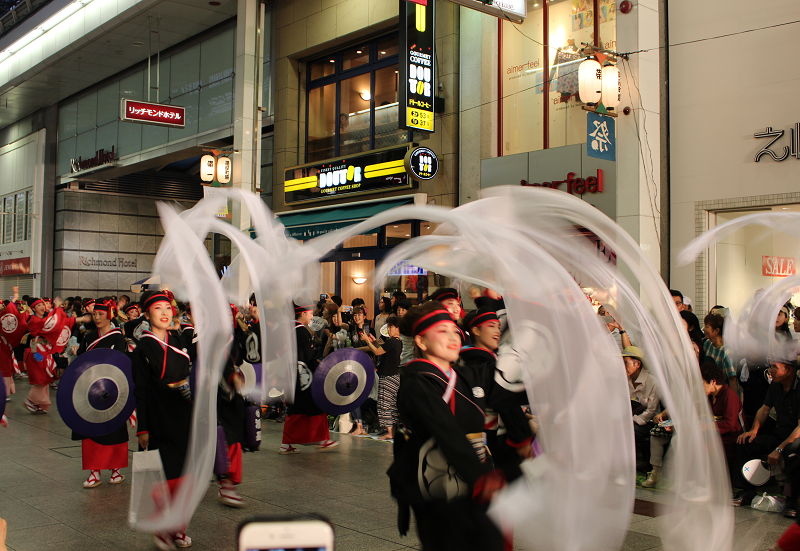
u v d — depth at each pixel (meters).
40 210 28.20
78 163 26.41
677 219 10.86
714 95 10.51
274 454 8.17
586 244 4.14
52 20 23.03
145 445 5.07
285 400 8.01
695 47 10.71
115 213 27.78
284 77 18.53
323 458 7.93
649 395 6.81
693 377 5.14
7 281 30.80
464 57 14.38
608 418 3.53
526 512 3.29
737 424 6.26
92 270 27.23
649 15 10.52
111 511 5.84
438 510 3.02
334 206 16.97
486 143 14.02
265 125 19.22
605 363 3.58
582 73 10.08
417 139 15.27
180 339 5.37
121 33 21.20
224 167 16.83
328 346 10.07
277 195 18.73
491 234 3.42
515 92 13.81
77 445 8.72
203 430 5.09
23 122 30.97
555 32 13.20
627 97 10.41
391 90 16.36
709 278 10.55
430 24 14.14
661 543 4.87
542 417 3.43
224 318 5.30
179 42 22.12
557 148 12.67
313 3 17.64
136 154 23.89
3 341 13.28
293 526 1.53
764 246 10.09
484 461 3.19
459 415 3.12
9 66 26.55
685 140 10.80
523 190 3.68
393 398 8.80
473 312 4.16
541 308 3.47
